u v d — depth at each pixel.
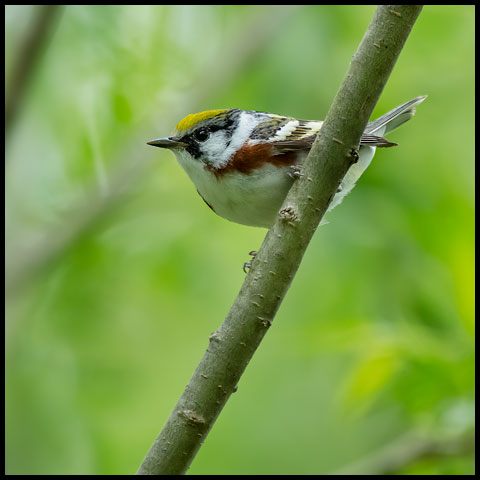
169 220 12.70
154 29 12.61
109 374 12.08
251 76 12.66
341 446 12.43
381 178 11.33
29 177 12.31
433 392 8.88
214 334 6.58
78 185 12.36
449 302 9.60
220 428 12.41
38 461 11.53
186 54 12.90
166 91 12.67
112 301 12.27
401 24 6.12
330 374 12.74
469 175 11.72
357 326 9.39
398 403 9.14
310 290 11.59
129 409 11.96
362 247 11.35
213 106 12.55
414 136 11.95
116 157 12.37
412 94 12.12
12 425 11.61
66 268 12.22
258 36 12.59
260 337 6.55
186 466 6.64
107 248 12.23
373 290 11.16
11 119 10.80
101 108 12.34
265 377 12.72
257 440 12.38
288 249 6.45
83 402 11.89
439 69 12.22
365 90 6.24
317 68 12.28
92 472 11.42
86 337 12.15
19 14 12.04
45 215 12.27
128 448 11.69
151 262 12.26
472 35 12.10
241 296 6.55
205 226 12.66
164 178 13.09
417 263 10.82
